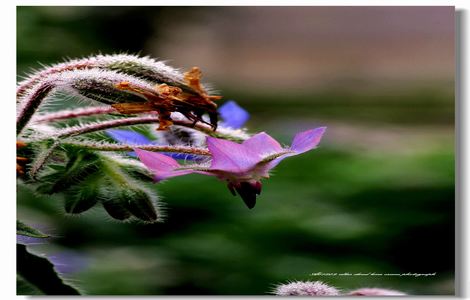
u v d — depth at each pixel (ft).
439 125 3.12
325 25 3.48
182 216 2.32
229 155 0.88
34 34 2.56
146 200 0.91
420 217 2.31
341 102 3.34
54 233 1.83
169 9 3.19
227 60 3.50
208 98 0.86
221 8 3.41
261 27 3.49
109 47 2.87
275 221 2.30
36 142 0.90
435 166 2.61
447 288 2.10
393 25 3.24
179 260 2.09
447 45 3.12
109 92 0.86
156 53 3.20
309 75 3.49
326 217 2.37
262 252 2.17
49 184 0.90
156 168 0.86
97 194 0.90
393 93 3.25
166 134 0.95
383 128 3.16
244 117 1.00
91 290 1.89
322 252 2.19
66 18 2.66
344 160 2.81
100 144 0.91
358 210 2.41
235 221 2.30
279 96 3.44
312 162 2.71
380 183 2.48
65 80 0.87
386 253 2.20
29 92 0.88
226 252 2.12
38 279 0.93
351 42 3.34
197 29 3.38
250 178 0.88
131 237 2.11
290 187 2.52
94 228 2.03
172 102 0.86
